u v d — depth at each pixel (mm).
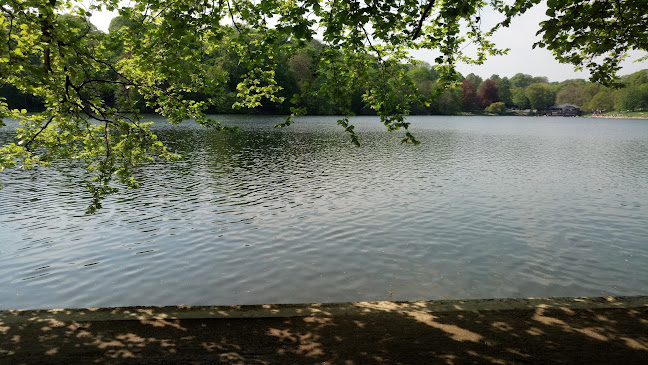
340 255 12875
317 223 16094
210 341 5512
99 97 8961
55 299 10008
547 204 19594
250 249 13281
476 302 6559
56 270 11570
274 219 16531
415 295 10398
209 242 13859
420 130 75000
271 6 8172
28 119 8734
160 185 22359
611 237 14906
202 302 9945
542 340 5426
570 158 37031
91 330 5773
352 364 4973
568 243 14211
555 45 6605
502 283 11117
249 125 69062
